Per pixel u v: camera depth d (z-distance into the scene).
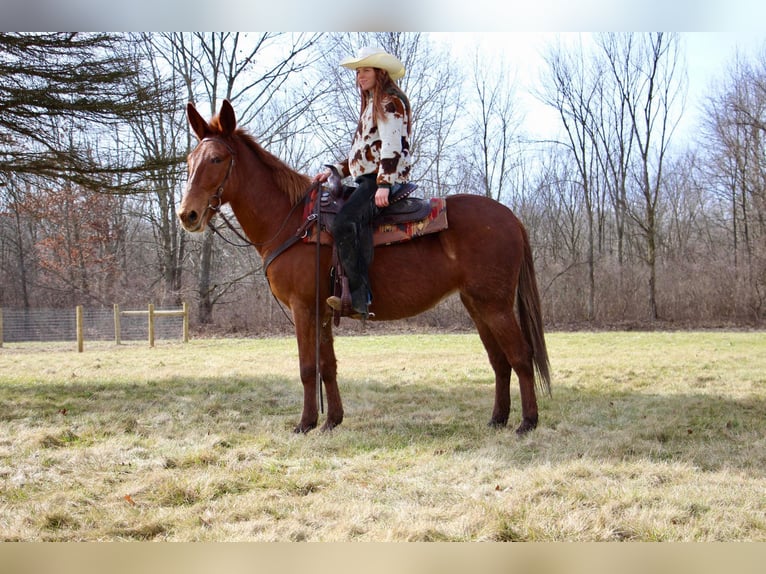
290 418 5.41
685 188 29.30
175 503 3.25
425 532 2.80
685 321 21.81
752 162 23.72
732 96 23.20
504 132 25.66
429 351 12.52
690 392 6.62
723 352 11.29
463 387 7.24
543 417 5.33
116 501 3.26
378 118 4.41
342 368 9.28
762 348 12.13
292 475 3.65
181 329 19.22
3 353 14.26
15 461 3.97
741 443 4.38
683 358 10.20
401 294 4.61
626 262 24.58
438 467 3.84
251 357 11.87
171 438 4.70
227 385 7.42
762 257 21.80
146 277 29.28
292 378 8.12
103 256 27.33
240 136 4.86
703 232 29.28
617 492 3.24
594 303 22.80
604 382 7.47
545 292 23.33
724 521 2.89
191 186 4.53
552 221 28.44
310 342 4.75
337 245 4.43
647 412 5.53
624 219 26.17
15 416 5.58
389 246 4.59
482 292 4.59
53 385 7.63
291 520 2.96
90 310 19.77
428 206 4.59
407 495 3.33
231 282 22.50
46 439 4.50
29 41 7.72
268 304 21.98
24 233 30.66
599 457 3.99
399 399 6.41
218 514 3.05
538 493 3.27
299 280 4.66
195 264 26.47
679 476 3.57
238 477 3.60
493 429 4.91
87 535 2.83
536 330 4.83
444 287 4.66
